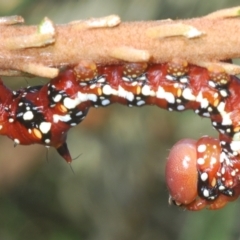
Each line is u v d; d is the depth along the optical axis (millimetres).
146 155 164
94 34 111
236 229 137
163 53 112
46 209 193
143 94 117
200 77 117
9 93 122
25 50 111
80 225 182
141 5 145
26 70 111
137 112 161
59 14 147
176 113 158
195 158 123
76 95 118
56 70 110
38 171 180
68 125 121
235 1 141
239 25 110
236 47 111
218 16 111
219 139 123
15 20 111
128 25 111
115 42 111
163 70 117
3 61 111
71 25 111
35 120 120
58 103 119
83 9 146
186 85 117
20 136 122
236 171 123
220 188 123
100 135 163
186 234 139
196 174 123
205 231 137
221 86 118
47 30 110
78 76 115
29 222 193
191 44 111
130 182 169
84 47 111
